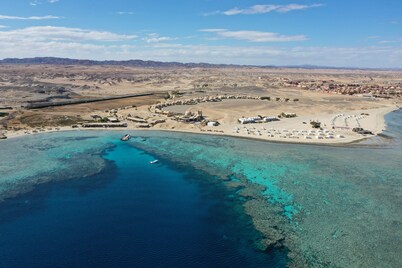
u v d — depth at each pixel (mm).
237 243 66938
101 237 69500
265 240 67625
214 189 92938
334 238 67938
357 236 68625
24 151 126250
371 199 85312
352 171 105438
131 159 119875
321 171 105500
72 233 70812
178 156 123250
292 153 125562
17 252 64062
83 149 131250
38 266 60219
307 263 60406
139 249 65438
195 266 60500
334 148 133125
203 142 143250
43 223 74625
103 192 91375
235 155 123500
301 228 71688
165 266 60562
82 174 104125
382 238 68062
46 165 111250
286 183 95938
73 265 60656
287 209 80125
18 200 85375
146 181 99312
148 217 77812
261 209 80375
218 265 60625
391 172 104562
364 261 60875
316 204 82562
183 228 72938
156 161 116500
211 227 73188
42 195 88625
